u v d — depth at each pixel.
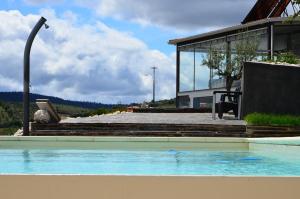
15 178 3.74
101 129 13.26
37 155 9.16
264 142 10.02
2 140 10.87
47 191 3.75
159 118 17.00
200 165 7.68
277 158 8.78
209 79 29.98
